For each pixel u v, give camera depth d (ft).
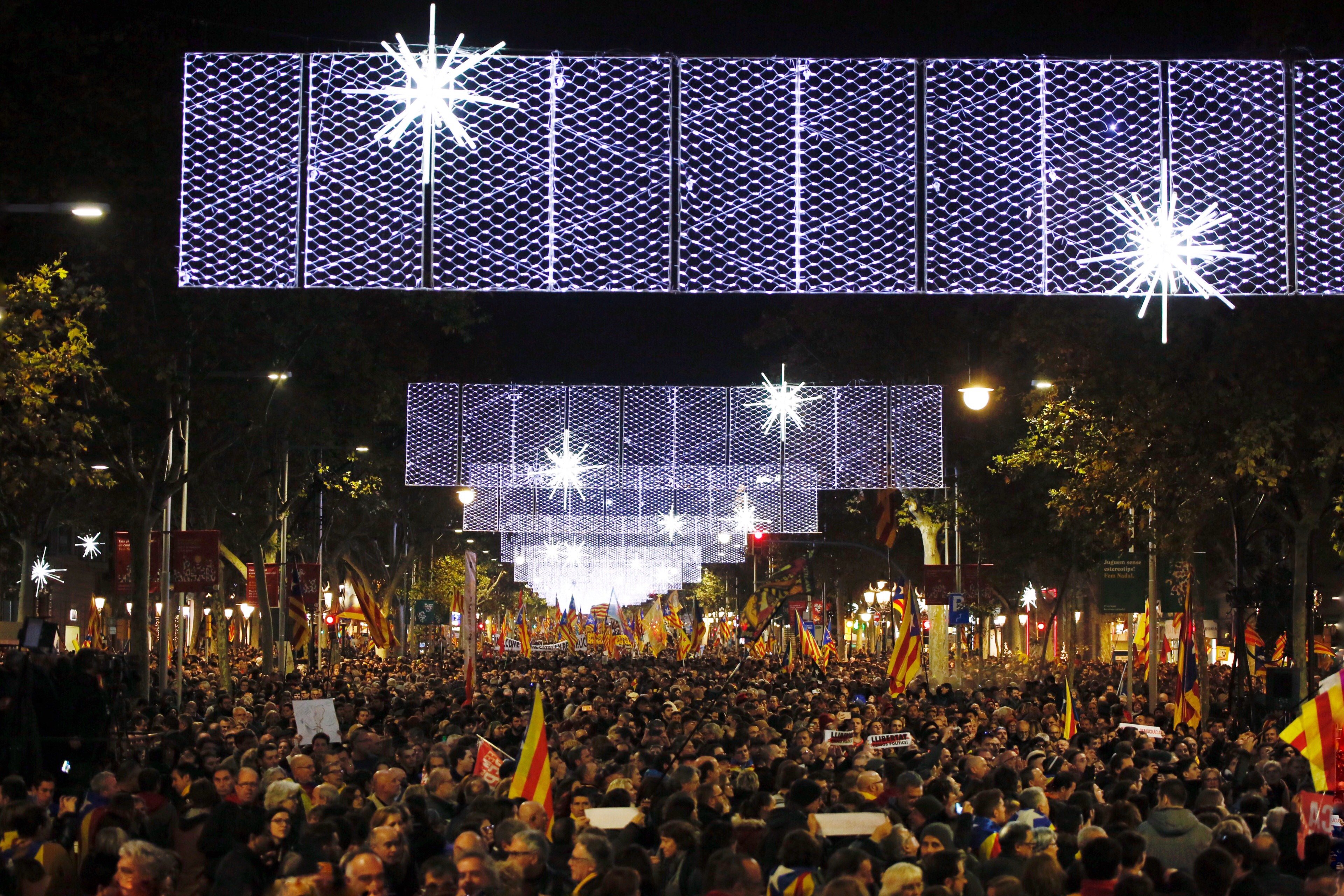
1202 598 119.03
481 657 241.35
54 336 80.69
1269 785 58.80
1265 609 138.41
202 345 113.70
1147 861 34.94
